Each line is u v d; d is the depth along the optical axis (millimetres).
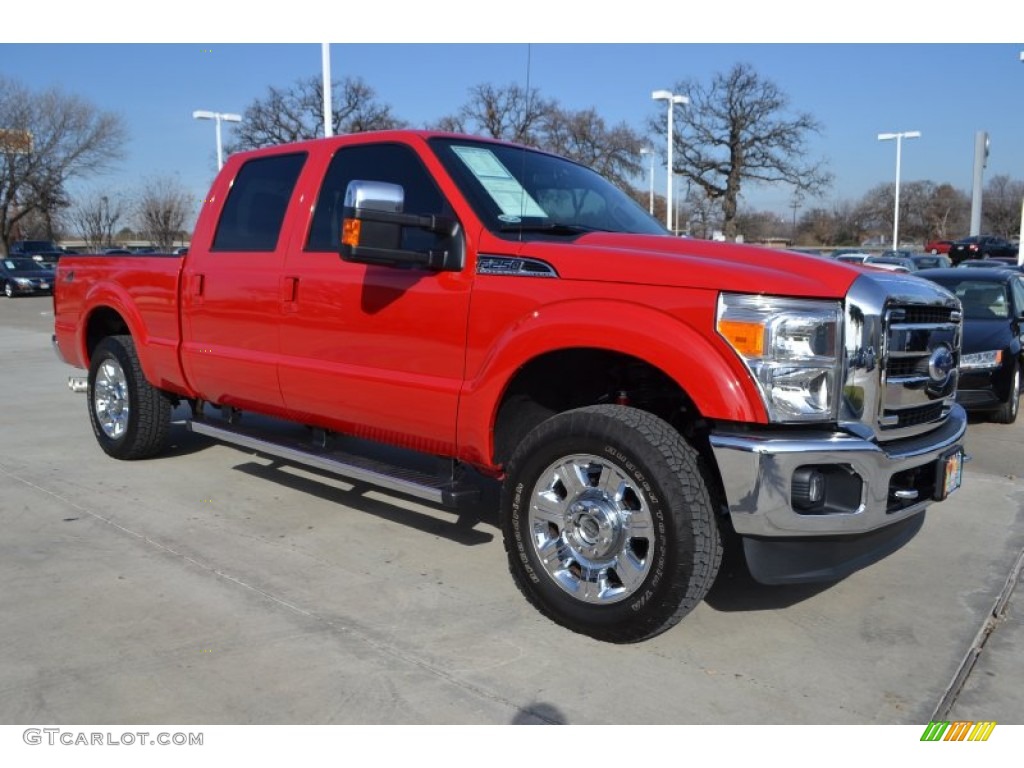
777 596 4188
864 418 3402
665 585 3352
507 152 4609
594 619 3562
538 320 3678
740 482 3271
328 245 4707
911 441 3678
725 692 3260
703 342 3320
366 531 4980
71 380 7266
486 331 3896
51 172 53594
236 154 5504
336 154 4801
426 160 4297
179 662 3383
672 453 3361
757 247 3811
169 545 4695
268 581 4215
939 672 3453
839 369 3359
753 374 3254
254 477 6082
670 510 3320
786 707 3166
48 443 7180
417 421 4227
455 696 3180
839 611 4031
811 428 3375
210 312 5367
